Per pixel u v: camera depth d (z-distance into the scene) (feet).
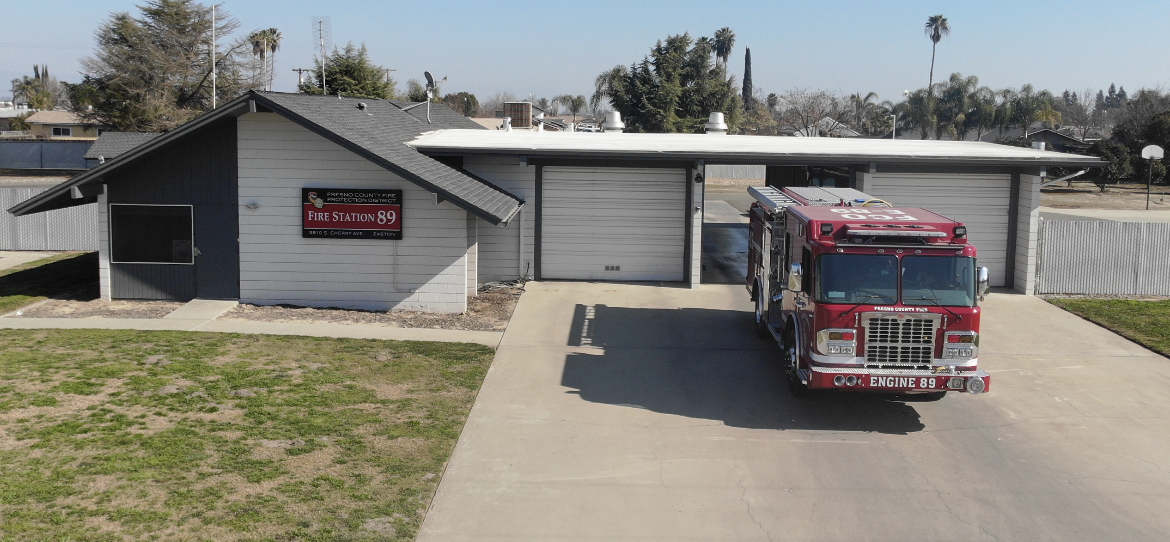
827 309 34.27
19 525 23.86
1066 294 64.08
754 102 328.29
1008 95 241.96
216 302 55.21
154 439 30.91
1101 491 29.71
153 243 55.42
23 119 290.97
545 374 42.19
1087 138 256.73
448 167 60.54
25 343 44.24
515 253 64.23
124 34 184.65
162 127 185.47
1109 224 63.57
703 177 62.44
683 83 215.31
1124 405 39.04
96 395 35.63
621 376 42.29
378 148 53.52
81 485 26.76
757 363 44.96
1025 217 63.26
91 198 60.54
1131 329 52.47
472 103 319.27
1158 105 204.13
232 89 194.29
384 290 55.01
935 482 30.30
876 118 259.39
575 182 63.67
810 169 78.95
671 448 33.04
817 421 36.45
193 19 190.80
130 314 52.42
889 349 34.35
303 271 55.11
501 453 31.94
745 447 33.30
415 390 38.70
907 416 37.22
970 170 63.67
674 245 64.44
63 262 73.36
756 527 26.50
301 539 24.02
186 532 23.98
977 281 34.68
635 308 56.59
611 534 25.80
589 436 34.06
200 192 54.60
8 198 81.82
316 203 54.29
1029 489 29.81
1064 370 44.29
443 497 27.91
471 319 53.21
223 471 28.43
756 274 50.62
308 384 38.58
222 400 35.76
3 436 30.63
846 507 28.09
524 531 25.77
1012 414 37.68
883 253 34.60
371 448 31.35
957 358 34.35
